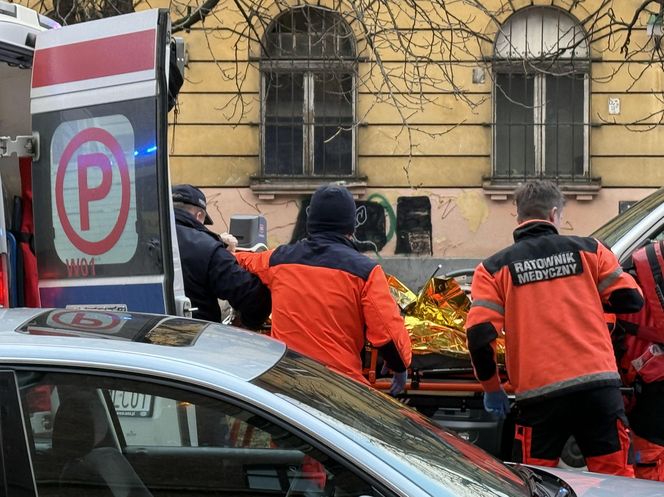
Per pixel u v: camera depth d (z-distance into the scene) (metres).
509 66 15.25
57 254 4.64
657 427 5.04
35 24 5.04
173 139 15.40
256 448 2.48
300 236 15.62
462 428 5.54
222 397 2.50
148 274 4.45
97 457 2.49
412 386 5.46
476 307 4.44
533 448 4.46
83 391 2.51
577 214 15.59
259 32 15.20
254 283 4.77
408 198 15.53
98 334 2.74
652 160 15.40
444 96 15.28
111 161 4.52
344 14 10.24
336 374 3.12
